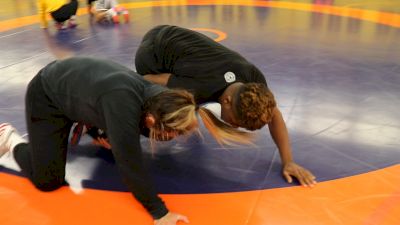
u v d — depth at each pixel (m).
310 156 2.44
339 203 2.00
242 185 2.16
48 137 1.95
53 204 2.01
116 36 5.73
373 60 4.36
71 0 6.20
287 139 2.23
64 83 1.84
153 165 2.37
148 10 7.99
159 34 2.51
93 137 2.50
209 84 1.98
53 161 1.99
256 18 7.03
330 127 2.80
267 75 3.92
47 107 1.92
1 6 8.62
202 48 2.22
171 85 2.09
